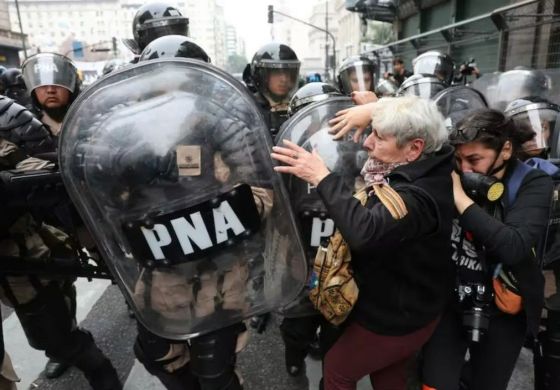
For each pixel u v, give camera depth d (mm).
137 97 1209
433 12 15297
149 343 1674
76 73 2652
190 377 1806
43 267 1790
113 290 3660
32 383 2504
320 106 1738
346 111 1641
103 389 2252
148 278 1355
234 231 1321
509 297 1646
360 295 1543
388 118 1398
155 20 2379
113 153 1228
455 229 1711
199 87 1227
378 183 1398
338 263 1472
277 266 1450
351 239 1305
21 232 1919
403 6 17500
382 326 1514
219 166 1276
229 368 1615
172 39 1626
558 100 4070
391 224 1303
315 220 1747
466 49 9070
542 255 1740
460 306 1721
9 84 3787
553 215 1774
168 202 1267
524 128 1835
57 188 1564
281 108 2963
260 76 2900
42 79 2473
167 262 1313
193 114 1234
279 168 1338
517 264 1615
